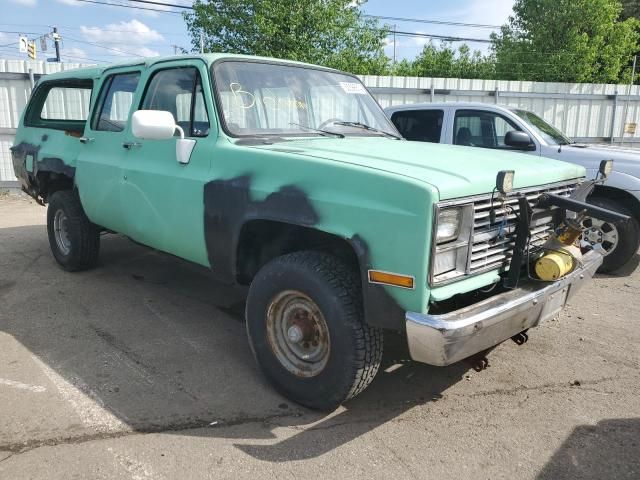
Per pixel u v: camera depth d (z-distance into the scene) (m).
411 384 3.71
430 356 2.73
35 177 6.02
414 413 3.35
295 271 3.15
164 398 3.42
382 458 2.89
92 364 3.86
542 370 3.95
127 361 3.92
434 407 3.42
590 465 2.86
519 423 3.26
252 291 3.43
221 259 3.65
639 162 6.12
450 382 3.75
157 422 3.15
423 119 7.84
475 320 2.72
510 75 26.12
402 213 2.67
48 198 6.25
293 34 17.11
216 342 4.28
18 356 3.96
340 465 2.82
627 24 24.94
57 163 5.53
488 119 7.23
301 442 3.01
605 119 15.43
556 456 2.94
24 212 10.04
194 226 3.80
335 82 4.57
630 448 3.02
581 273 3.40
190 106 3.94
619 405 3.48
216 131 3.69
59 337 4.31
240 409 3.32
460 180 2.80
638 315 5.07
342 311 2.99
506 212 3.09
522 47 25.86
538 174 3.38
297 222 3.07
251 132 3.77
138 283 5.66
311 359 3.27
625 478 2.76
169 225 4.05
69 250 5.79
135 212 4.42
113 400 3.38
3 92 11.91
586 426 3.23
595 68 24.73
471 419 3.29
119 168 4.51
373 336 3.03
